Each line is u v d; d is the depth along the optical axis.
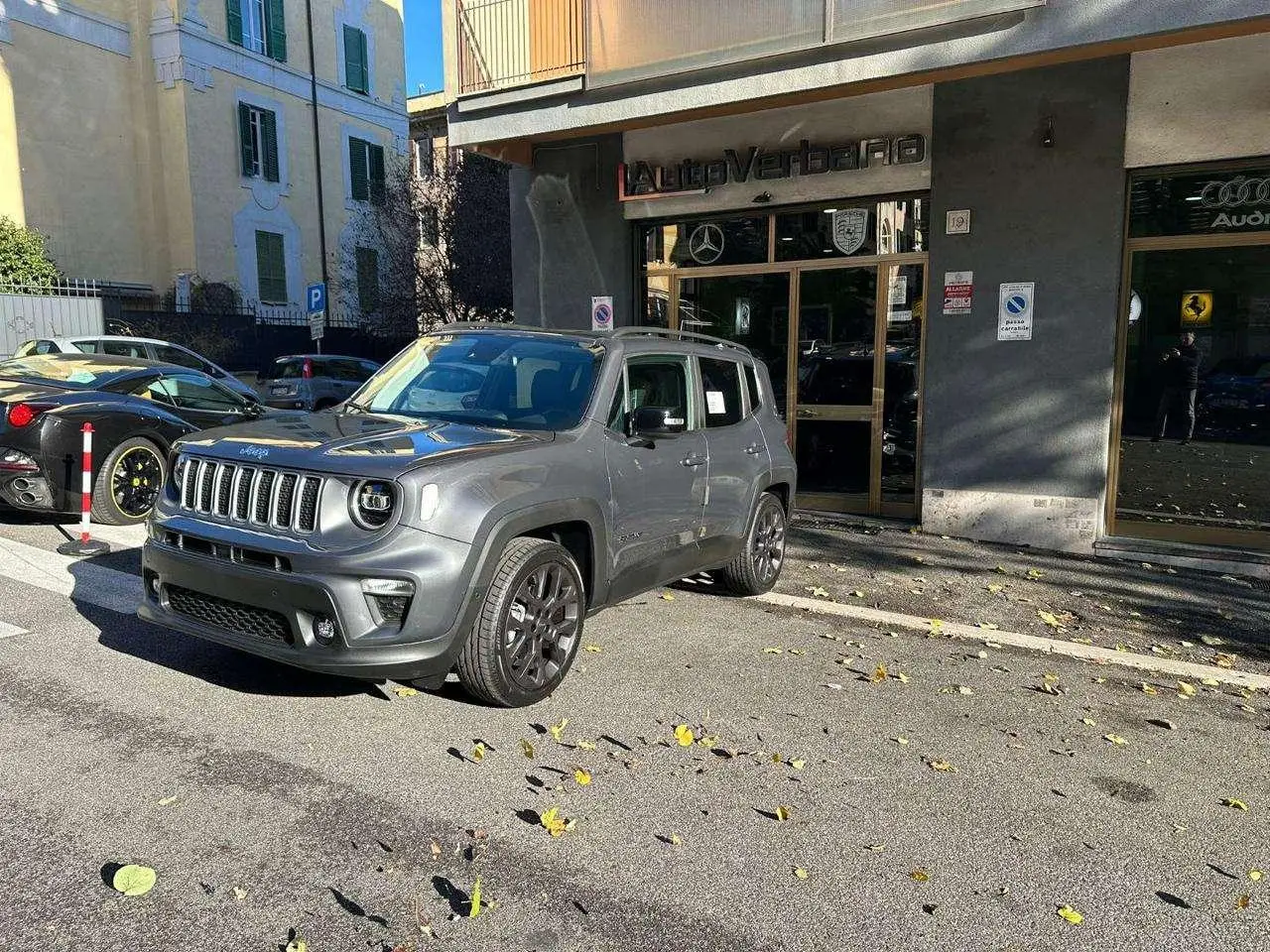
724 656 5.10
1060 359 7.93
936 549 8.00
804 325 9.45
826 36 7.80
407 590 3.61
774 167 9.07
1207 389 7.62
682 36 8.66
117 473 7.50
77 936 2.52
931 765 3.86
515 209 10.75
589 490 4.41
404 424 4.45
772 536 6.47
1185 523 7.79
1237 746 4.19
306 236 26.77
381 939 2.56
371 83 28.98
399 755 3.68
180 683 4.29
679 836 3.20
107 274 22.27
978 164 8.09
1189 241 7.56
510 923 2.66
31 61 20.42
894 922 2.77
